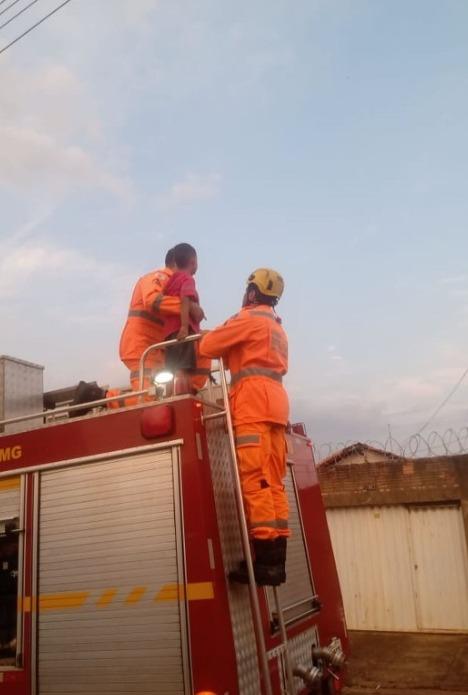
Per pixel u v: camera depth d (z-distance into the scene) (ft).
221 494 13.06
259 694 12.19
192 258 17.52
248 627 12.59
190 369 16.34
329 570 18.35
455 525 37.93
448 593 37.40
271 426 13.20
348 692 26.78
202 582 11.91
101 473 13.44
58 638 12.96
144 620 12.23
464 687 26.50
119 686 12.17
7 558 14.19
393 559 38.78
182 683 11.66
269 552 12.44
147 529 12.67
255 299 14.57
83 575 13.06
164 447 12.91
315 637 15.99
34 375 20.20
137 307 17.85
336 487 40.01
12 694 13.14
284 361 14.03
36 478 14.12
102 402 14.25
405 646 34.22
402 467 38.83
